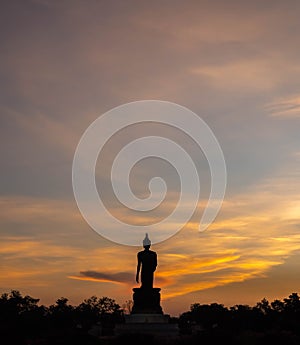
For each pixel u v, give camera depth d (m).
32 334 166.88
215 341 127.88
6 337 155.88
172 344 126.44
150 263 153.75
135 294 152.75
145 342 126.50
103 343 131.38
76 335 137.75
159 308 151.62
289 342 131.25
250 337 134.00
